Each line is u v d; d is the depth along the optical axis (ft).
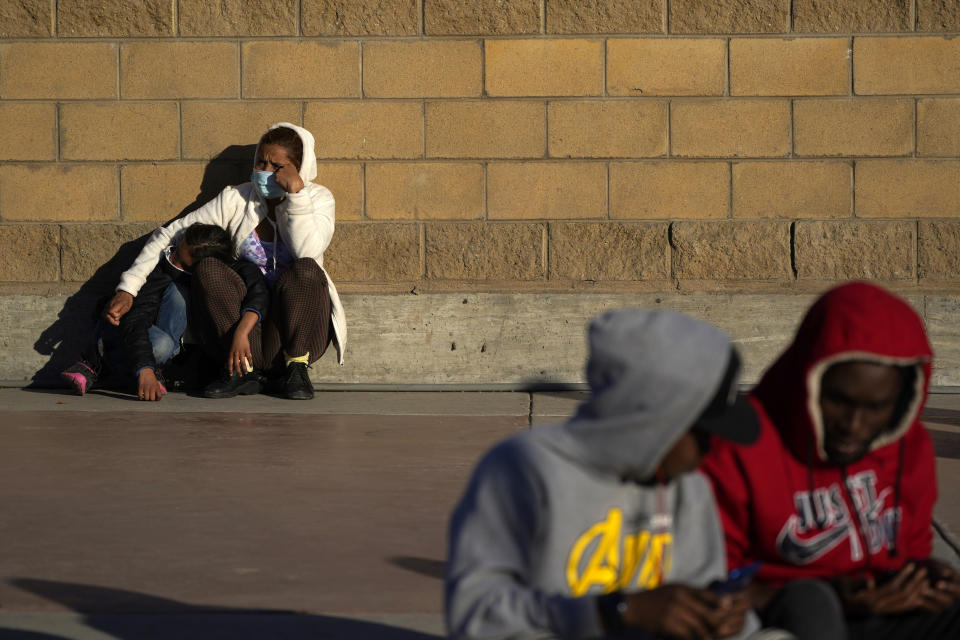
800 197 26.22
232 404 24.00
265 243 25.46
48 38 26.45
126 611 11.80
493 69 26.27
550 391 26.13
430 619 11.66
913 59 25.91
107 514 15.42
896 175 26.11
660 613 6.79
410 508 15.84
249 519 15.25
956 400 24.80
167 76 26.48
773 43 26.02
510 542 7.29
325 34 26.30
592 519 7.30
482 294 26.30
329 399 24.86
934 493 9.61
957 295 25.80
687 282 26.37
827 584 8.68
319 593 12.41
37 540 14.25
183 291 24.90
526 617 7.02
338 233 26.58
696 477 7.96
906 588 8.54
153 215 26.68
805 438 8.91
